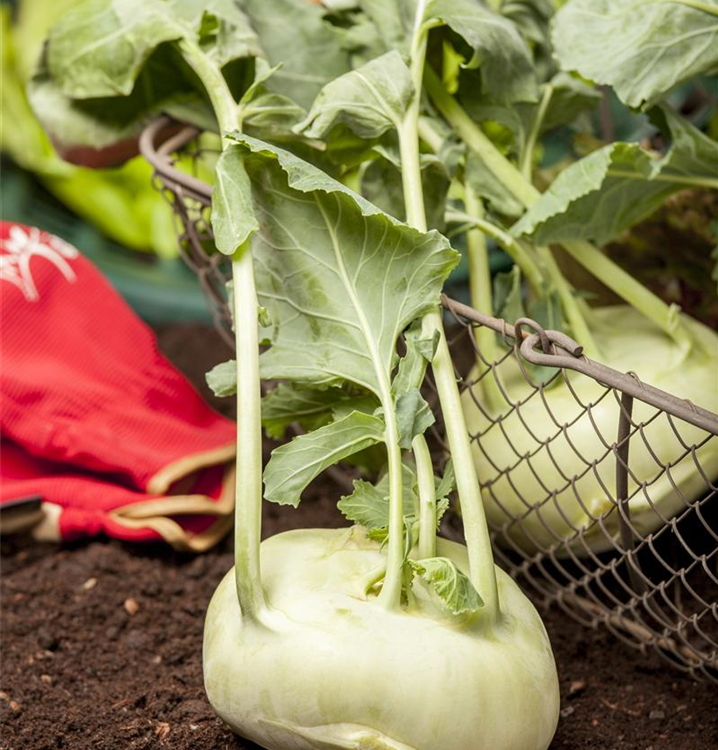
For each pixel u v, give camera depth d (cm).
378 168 79
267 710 57
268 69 81
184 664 79
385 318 66
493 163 84
